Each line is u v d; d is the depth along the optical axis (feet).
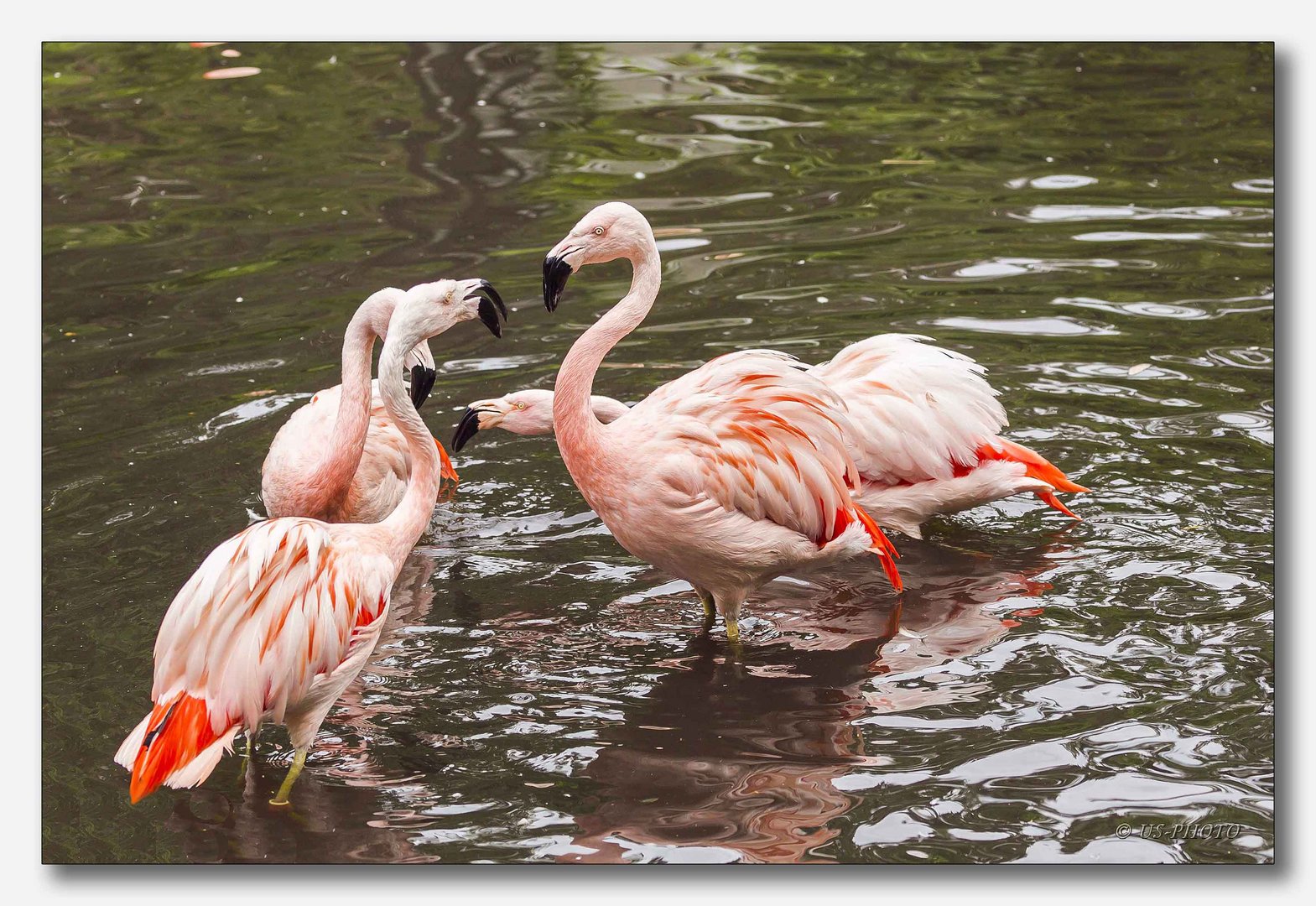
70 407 38.01
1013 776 22.67
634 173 54.85
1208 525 30.91
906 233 47.80
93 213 52.54
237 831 22.26
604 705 25.79
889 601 29.71
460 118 62.49
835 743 24.00
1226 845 20.75
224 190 54.70
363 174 55.88
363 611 24.70
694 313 42.29
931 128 59.11
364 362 32.30
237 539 23.00
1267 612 27.53
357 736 24.93
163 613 28.43
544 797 22.79
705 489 27.63
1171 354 38.55
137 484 34.06
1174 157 53.62
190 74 70.03
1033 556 31.04
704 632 28.89
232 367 40.06
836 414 28.84
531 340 41.73
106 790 23.30
